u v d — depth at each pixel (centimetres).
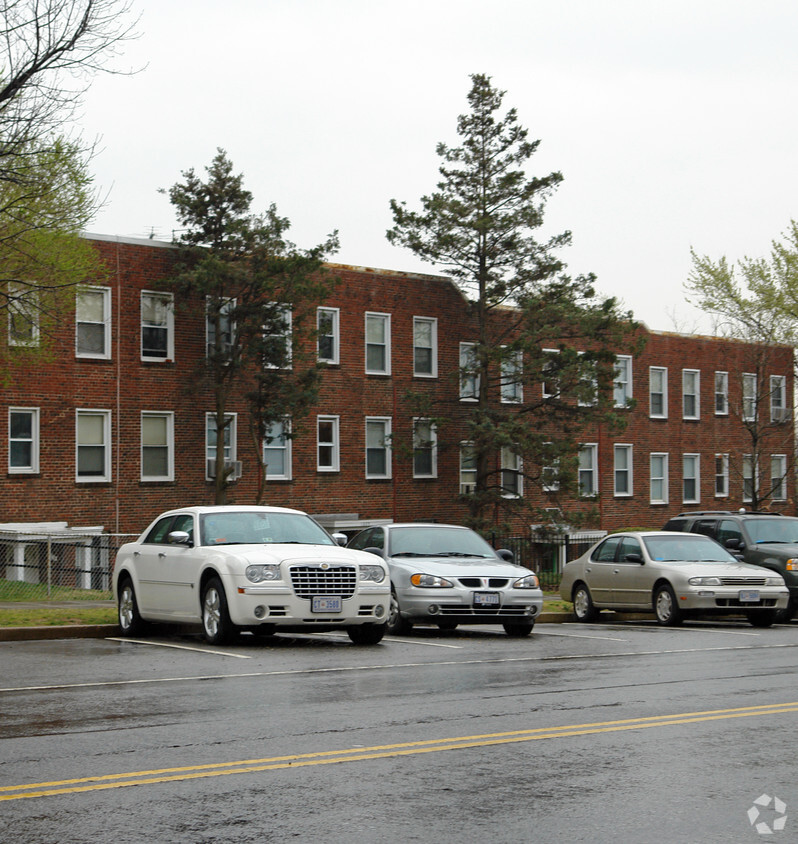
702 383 5256
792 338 3900
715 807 667
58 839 598
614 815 648
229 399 3656
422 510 4166
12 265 2478
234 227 3350
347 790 702
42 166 2172
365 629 1600
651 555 2186
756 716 974
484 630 1969
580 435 4756
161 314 3516
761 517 2472
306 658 1398
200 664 1325
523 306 3906
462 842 595
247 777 734
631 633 1884
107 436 3403
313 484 3878
